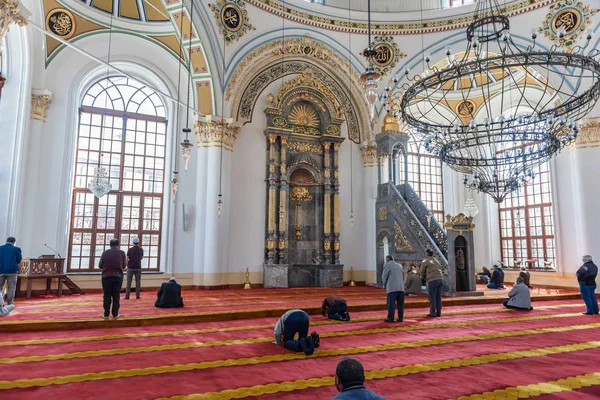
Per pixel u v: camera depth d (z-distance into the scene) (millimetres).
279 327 5285
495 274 13406
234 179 13453
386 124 14758
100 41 12203
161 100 13219
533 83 15406
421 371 4168
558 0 13000
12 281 7672
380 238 14375
